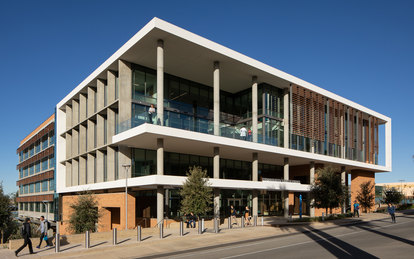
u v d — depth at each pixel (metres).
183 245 16.36
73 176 38.38
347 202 34.53
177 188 27.75
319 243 15.34
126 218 25.03
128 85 28.84
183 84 33.41
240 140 29.05
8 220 23.69
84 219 25.28
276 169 42.12
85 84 34.94
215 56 28.52
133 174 28.67
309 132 36.81
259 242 16.62
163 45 26.31
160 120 24.64
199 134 26.14
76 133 39.16
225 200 32.97
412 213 39.12
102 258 13.67
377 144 50.88
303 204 42.75
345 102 41.72
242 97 37.50
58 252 14.46
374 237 17.03
